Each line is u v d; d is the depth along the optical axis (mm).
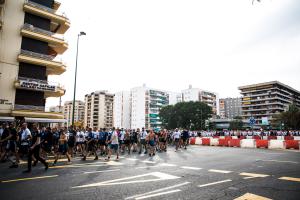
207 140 28922
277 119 70812
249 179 7164
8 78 27344
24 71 28750
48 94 31688
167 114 93500
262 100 110938
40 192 5664
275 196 5273
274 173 8234
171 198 5141
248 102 116688
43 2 32219
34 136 9062
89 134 14320
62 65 31328
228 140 26391
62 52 34688
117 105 136000
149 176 7703
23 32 28422
